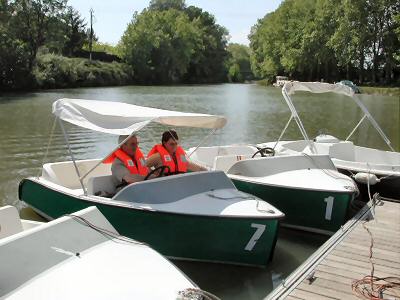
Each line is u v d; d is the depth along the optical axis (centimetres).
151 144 1386
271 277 543
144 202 536
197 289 342
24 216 711
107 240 407
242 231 519
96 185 593
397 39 5000
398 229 612
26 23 4578
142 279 352
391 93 4384
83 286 337
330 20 5494
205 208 526
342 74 5809
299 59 5797
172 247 537
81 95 3631
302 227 680
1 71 3981
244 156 812
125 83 6031
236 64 9319
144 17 6625
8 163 1095
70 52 6222
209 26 8544
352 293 427
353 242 562
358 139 1745
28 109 2353
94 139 1441
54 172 674
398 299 418
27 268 350
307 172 712
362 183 762
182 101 3291
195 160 827
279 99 3681
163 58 6675
